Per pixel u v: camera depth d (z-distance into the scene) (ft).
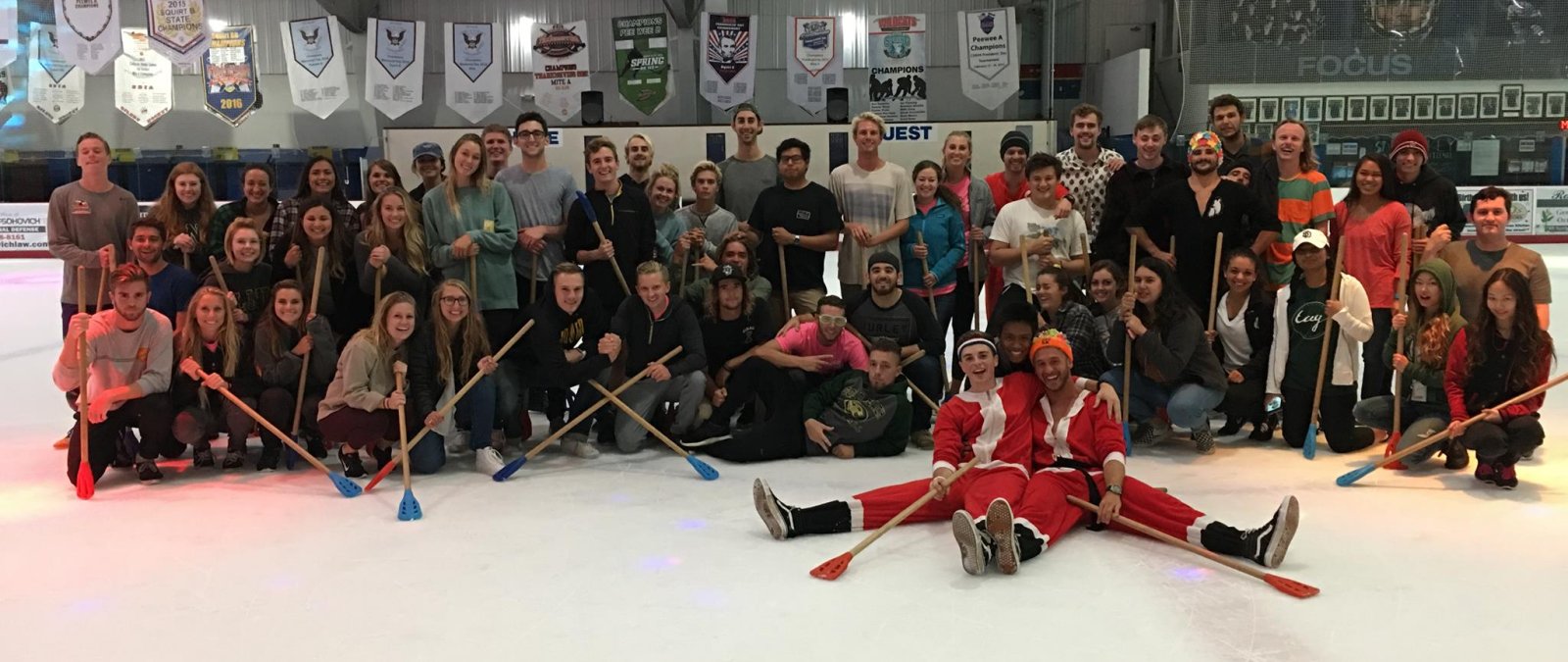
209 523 13.69
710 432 17.54
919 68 50.52
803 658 9.46
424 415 15.96
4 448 18.31
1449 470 15.87
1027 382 13.50
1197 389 16.74
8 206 59.82
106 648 9.85
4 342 31.91
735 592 11.06
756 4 71.20
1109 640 9.80
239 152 65.82
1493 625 10.10
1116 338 17.12
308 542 12.84
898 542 12.66
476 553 12.38
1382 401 16.51
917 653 9.55
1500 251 17.28
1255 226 18.22
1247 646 9.67
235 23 69.21
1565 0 50.72
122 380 15.57
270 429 15.74
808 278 20.29
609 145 18.76
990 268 21.38
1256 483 15.26
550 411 18.93
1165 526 12.42
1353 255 18.48
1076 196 20.90
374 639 9.96
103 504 14.62
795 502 14.49
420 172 20.47
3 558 12.35
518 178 19.16
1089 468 13.01
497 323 18.12
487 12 70.74
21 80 67.51
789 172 19.83
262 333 16.49
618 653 9.60
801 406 17.21
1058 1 72.43
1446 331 15.72
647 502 14.53
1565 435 18.04
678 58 69.67
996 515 11.33
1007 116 72.54
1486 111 52.13
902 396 17.21
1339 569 11.60
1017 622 10.24
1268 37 52.08
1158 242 19.11
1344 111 52.13
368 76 48.34
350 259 18.01
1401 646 9.66
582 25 51.67
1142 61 62.64
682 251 19.77
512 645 9.80
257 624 10.36
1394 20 51.31
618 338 16.88
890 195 20.06
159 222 18.19
